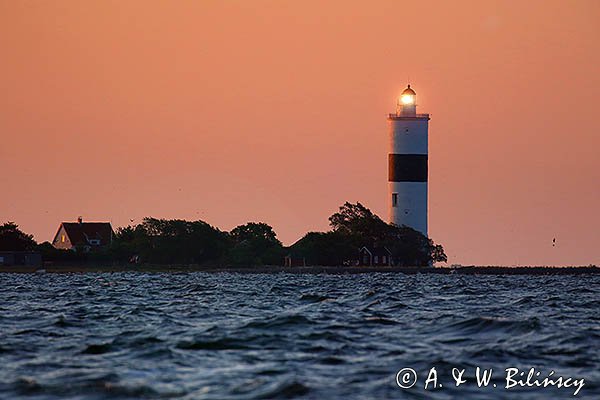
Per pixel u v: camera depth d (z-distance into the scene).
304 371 164.00
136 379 156.88
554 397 148.12
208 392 148.00
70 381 155.12
